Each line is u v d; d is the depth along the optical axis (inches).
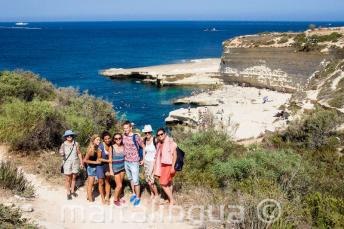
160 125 1536.7
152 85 2477.9
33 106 598.9
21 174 405.4
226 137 660.1
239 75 2377.0
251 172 466.3
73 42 6786.4
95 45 6063.0
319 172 568.1
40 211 350.0
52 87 1113.4
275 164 493.4
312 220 348.2
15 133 537.3
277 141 898.7
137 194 394.0
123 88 2372.0
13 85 912.3
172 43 6530.5
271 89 2194.9
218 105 1759.4
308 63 1985.7
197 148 563.5
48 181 432.5
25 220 304.3
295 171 459.5
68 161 389.4
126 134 389.7
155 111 1775.3
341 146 806.5
